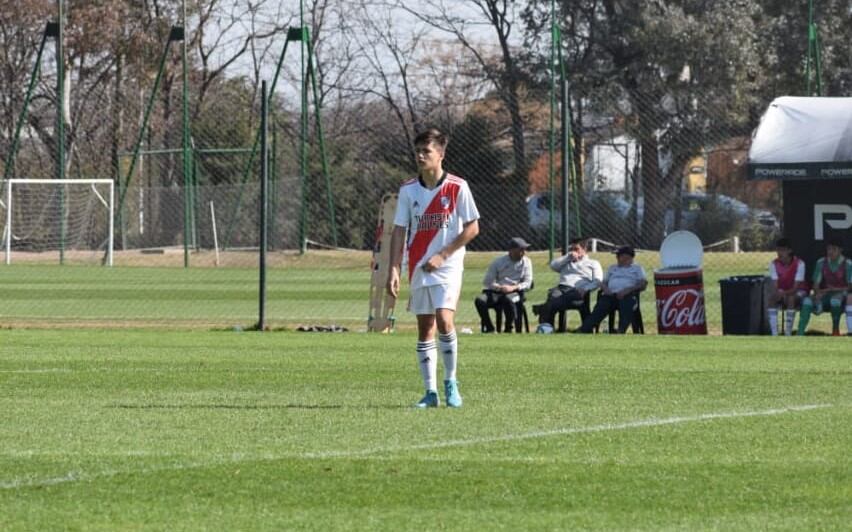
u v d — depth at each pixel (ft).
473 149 529.45
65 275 486.79
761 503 88.02
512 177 523.29
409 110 642.63
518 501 88.69
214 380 162.71
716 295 367.45
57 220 601.62
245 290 413.39
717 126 510.58
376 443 111.34
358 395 146.72
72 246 601.21
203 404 138.51
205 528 81.35
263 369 176.14
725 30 519.19
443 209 132.98
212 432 117.91
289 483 94.32
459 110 631.15
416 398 143.64
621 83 543.80
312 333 248.52
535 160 529.04
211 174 630.74
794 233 262.47
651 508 86.63
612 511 85.81
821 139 259.39
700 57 522.47
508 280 258.98
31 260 571.69
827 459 103.86
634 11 534.37
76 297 380.58
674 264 252.01
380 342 223.71
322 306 346.95
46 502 88.43
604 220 470.39
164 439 113.80
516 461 102.58
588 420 125.49
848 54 530.27
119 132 641.40
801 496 90.02
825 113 265.34
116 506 87.25
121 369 176.35
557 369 175.83
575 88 531.50
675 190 488.02
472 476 96.73
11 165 549.95
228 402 140.26
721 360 189.26
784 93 536.01
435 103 638.94
